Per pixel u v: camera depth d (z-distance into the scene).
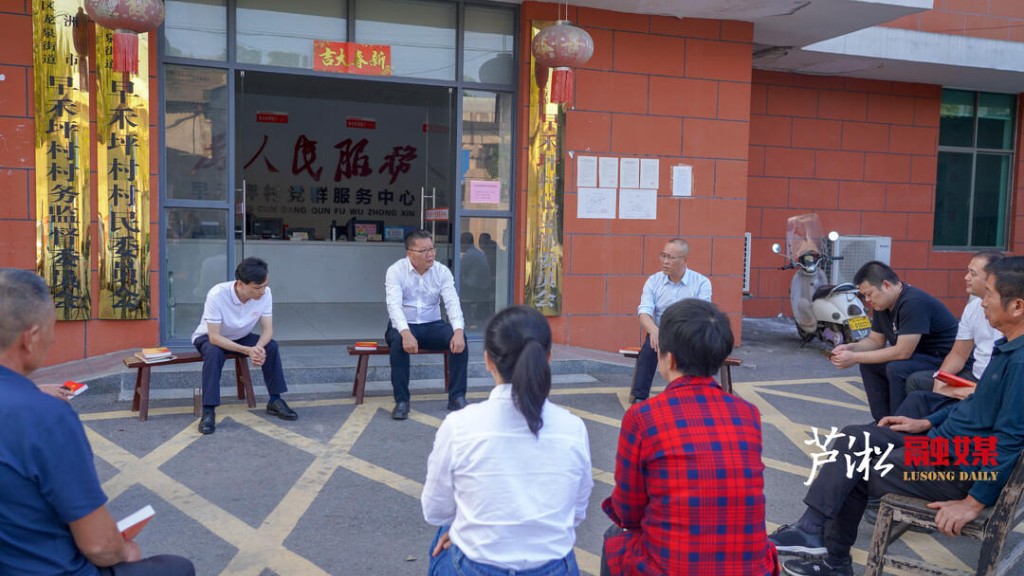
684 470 2.06
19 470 1.85
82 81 5.83
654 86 7.30
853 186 10.34
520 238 7.15
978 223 11.17
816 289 8.12
